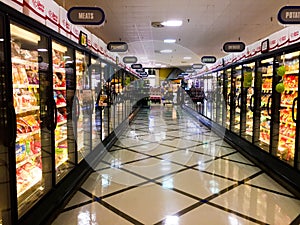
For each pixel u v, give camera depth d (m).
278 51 4.12
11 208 2.09
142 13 6.22
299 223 2.84
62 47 3.46
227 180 4.17
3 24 1.94
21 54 2.70
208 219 2.93
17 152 2.60
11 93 2.02
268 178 4.25
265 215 3.02
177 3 5.48
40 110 3.02
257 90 5.35
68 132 3.87
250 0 5.27
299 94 3.54
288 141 4.46
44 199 2.73
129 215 3.03
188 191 3.73
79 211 3.11
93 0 5.26
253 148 5.31
